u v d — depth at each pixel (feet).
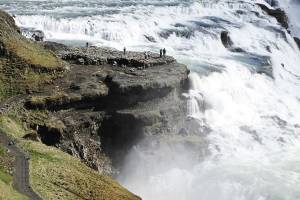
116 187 328.70
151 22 637.30
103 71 466.29
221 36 640.58
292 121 512.63
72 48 513.04
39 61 451.12
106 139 431.84
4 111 388.37
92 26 590.55
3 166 303.07
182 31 624.59
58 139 394.52
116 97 435.94
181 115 463.42
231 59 592.60
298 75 634.43
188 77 490.49
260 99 536.42
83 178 319.88
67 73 456.86
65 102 416.05
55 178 306.76
